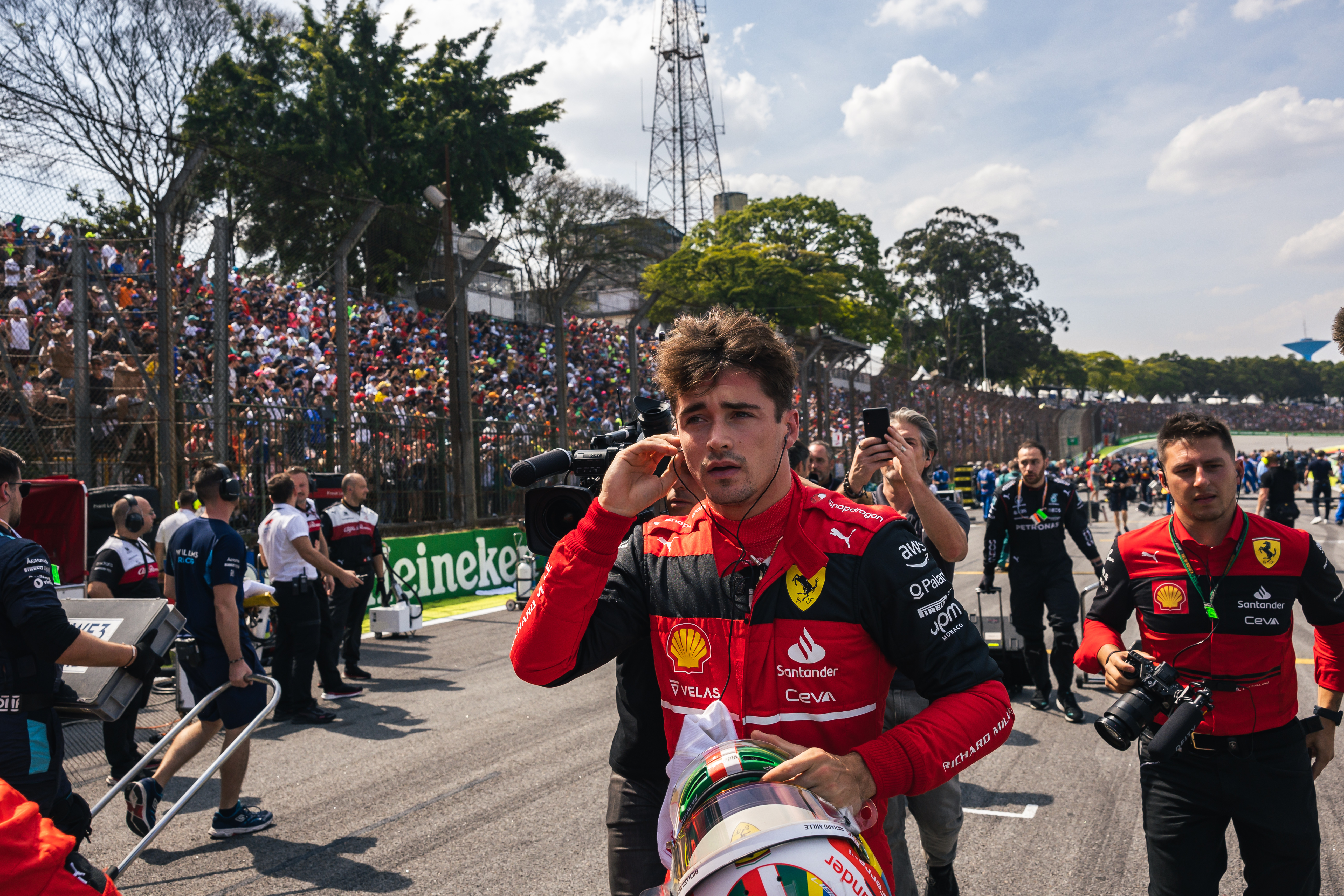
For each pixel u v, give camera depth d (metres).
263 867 3.76
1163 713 2.30
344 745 5.59
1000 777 4.72
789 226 48.47
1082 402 84.56
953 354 74.25
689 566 1.56
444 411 17.22
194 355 13.26
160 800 4.21
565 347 15.84
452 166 27.16
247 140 23.72
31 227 13.93
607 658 1.65
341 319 11.43
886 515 1.51
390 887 3.54
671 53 57.16
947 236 75.31
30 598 2.48
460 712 6.38
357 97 25.31
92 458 9.87
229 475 4.34
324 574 6.96
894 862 2.45
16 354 11.36
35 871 1.38
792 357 1.47
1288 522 12.30
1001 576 13.19
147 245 14.70
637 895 1.83
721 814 1.20
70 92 21.77
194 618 4.12
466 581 12.57
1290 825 2.20
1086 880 3.46
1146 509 32.22
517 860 3.78
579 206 35.59
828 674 1.43
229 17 25.14
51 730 2.61
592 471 1.94
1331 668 2.32
